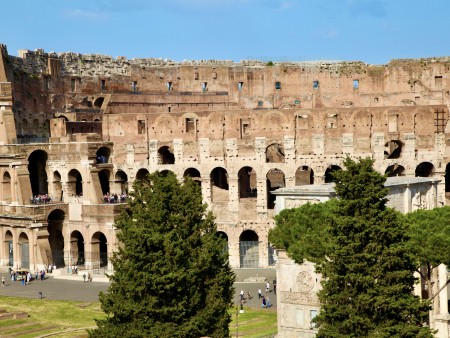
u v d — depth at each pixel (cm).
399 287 6588
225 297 8031
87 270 13488
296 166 14225
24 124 14975
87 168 14038
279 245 8375
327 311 6738
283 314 8425
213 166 14400
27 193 13850
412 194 10994
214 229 8244
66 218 14075
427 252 7531
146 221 7638
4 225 13975
